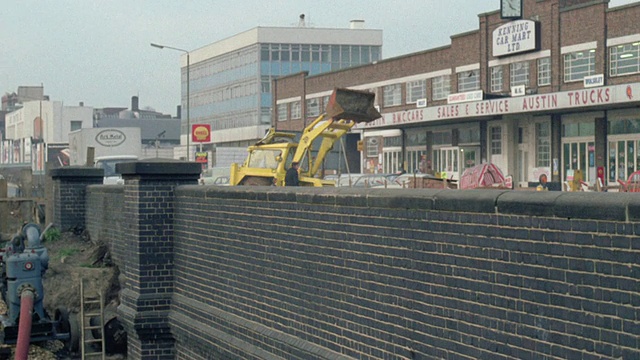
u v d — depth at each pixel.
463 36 64.44
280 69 106.38
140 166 15.30
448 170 65.00
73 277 20.34
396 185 35.72
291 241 11.10
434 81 68.62
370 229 9.30
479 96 55.62
